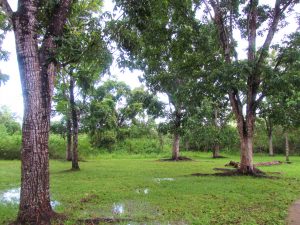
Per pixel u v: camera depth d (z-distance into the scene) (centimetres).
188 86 1568
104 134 3600
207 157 3556
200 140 3133
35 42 707
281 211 857
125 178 1538
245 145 1689
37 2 714
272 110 1667
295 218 794
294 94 1568
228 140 3103
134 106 3894
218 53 1608
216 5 1647
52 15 738
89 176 1614
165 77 2047
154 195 1073
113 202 963
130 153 3750
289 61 1438
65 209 859
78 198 1016
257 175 1622
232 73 1369
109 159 3225
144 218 779
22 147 702
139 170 1959
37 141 694
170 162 2742
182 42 1458
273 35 1628
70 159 2972
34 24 706
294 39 1452
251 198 1034
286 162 2772
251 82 1625
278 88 1410
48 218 702
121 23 891
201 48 1567
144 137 4147
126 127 3997
